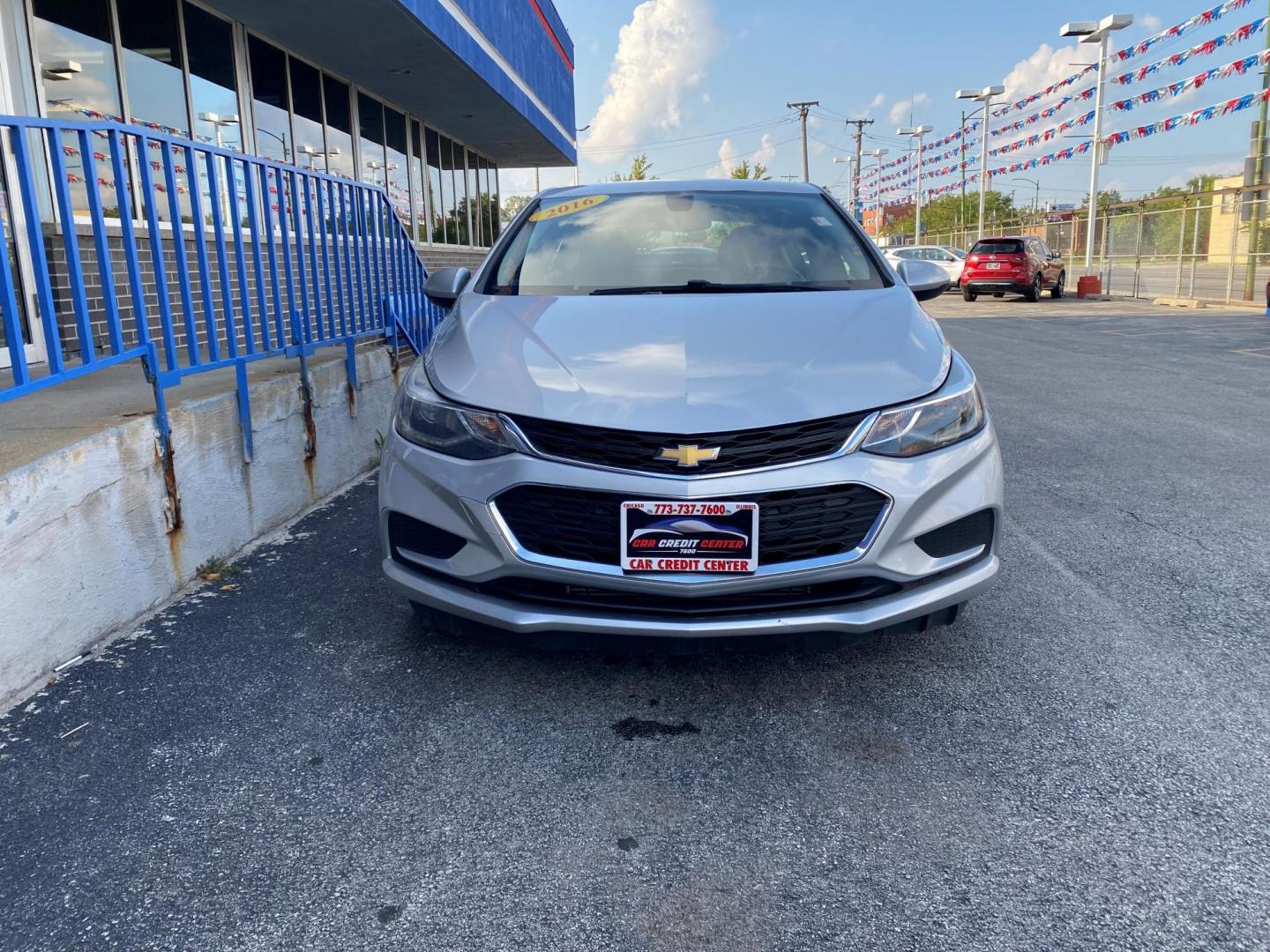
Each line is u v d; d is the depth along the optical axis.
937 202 74.94
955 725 2.56
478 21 10.84
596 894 1.91
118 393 4.04
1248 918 1.80
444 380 2.77
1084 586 3.56
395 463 2.73
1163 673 2.84
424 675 2.89
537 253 3.77
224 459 3.89
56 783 2.32
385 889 1.93
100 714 2.65
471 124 14.77
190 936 1.81
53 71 6.02
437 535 2.64
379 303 5.90
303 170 4.75
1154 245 24.06
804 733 2.53
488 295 3.52
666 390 2.52
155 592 3.41
